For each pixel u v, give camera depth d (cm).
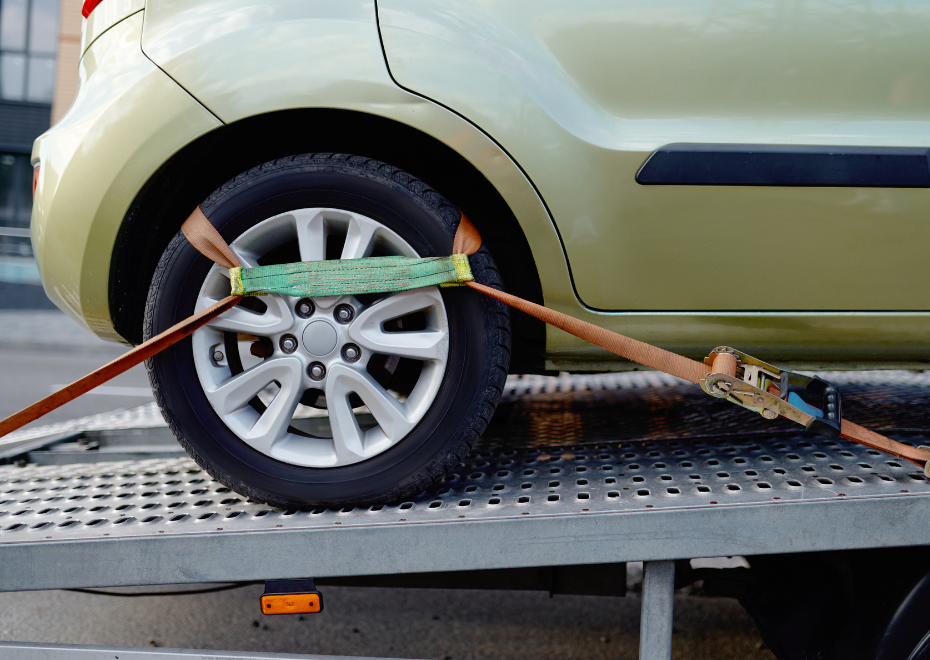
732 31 131
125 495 146
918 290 131
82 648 125
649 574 120
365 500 129
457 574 141
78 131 131
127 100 128
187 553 120
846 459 139
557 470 144
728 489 125
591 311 134
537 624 198
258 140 144
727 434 161
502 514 120
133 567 120
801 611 132
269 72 124
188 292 128
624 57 131
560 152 128
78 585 120
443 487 137
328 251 149
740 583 146
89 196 129
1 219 1323
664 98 132
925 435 153
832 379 236
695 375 124
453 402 128
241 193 127
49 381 633
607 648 185
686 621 197
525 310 124
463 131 126
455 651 184
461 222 129
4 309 1207
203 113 125
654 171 128
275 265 125
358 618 203
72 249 132
